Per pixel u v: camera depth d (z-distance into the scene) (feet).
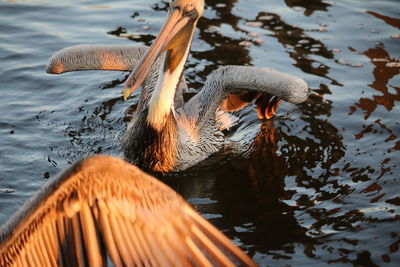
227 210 31.68
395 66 46.39
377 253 27.84
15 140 37.04
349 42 49.42
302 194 32.91
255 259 27.45
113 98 43.01
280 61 46.44
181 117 37.81
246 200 32.58
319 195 32.78
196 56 46.93
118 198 13.17
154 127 35.47
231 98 41.27
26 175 33.71
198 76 44.68
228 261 12.80
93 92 43.50
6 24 50.60
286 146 37.88
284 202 32.19
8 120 39.19
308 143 38.09
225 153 37.83
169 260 13.10
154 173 36.04
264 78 38.68
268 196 32.83
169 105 35.55
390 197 32.42
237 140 39.19
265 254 27.86
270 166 35.83
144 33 49.96
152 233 13.19
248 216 31.04
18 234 12.90
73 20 51.78
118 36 49.42
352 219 30.53
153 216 13.16
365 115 40.65
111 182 13.12
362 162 35.83
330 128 39.58
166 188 13.30
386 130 39.04
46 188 13.08
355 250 28.04
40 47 47.80
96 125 39.63
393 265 26.94
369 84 44.16
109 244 13.30
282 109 42.22
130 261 13.25
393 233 29.32
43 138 37.55
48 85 43.65
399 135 38.47
